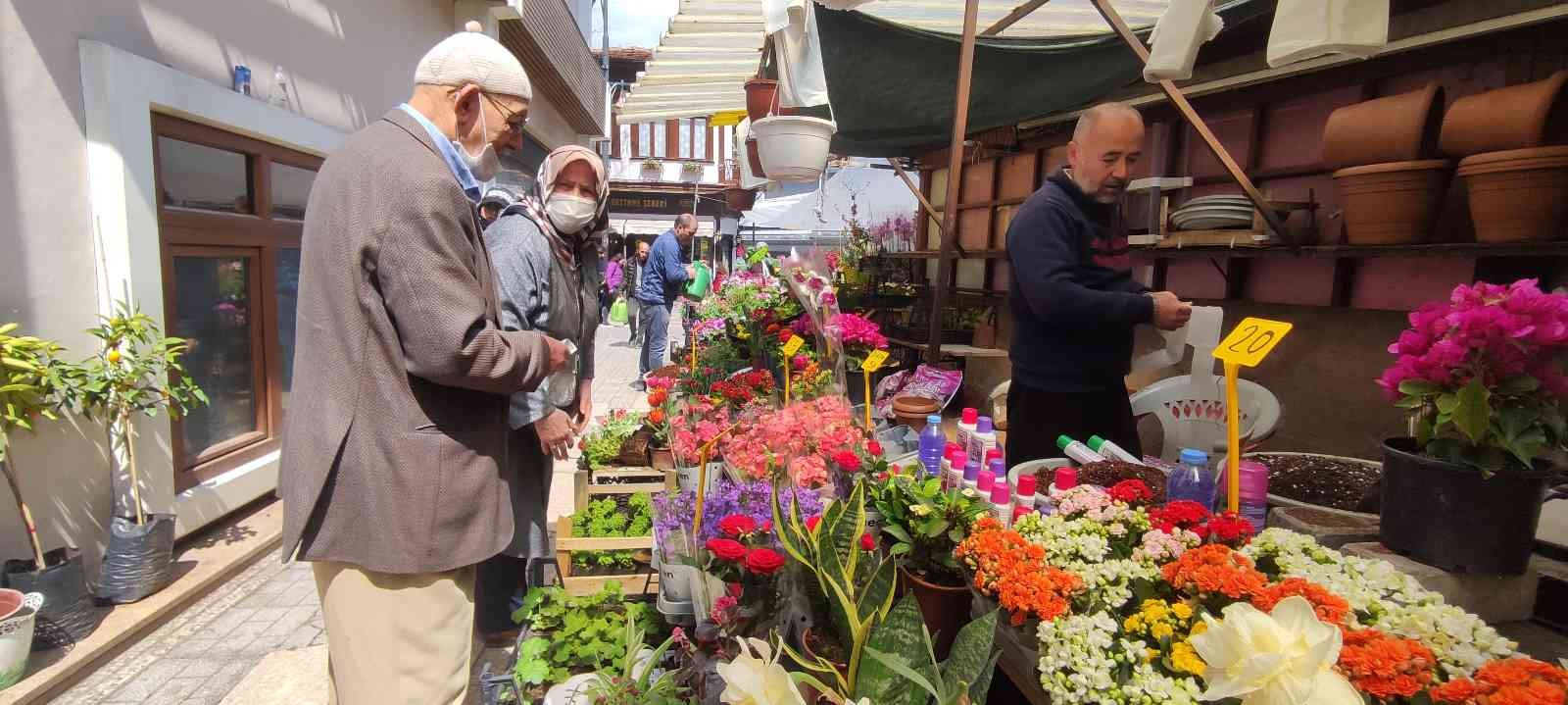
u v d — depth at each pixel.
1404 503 1.39
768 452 1.82
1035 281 2.16
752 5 3.75
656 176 19.45
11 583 2.62
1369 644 0.93
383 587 1.57
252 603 3.19
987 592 1.21
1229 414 1.38
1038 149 5.69
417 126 1.64
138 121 3.09
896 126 5.28
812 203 9.91
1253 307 4.10
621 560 2.64
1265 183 4.04
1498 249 2.57
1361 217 3.00
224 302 3.87
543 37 8.00
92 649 2.67
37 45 2.78
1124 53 3.96
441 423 1.58
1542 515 1.63
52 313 2.87
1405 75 3.36
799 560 1.28
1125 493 1.39
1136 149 2.15
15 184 2.73
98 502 3.08
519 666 1.79
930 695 1.08
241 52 3.77
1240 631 0.86
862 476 1.66
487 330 1.54
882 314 6.29
